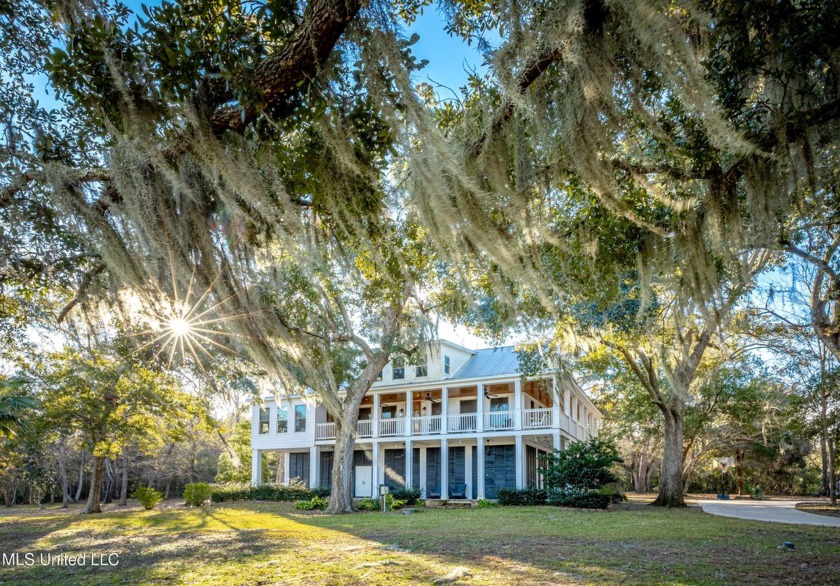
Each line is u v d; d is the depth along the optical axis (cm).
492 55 289
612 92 303
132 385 1125
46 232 395
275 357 374
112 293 408
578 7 263
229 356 576
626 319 818
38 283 444
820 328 942
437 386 1981
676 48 255
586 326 852
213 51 260
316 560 534
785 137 354
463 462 2038
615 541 684
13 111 369
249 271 361
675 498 1507
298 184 333
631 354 1474
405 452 2044
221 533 812
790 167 398
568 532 795
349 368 1537
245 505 1711
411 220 409
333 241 409
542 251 507
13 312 558
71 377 1133
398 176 399
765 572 462
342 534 784
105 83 260
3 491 2692
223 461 2928
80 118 375
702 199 453
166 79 258
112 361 1042
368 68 263
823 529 850
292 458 2336
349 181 328
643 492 3117
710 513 1245
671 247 491
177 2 254
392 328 1352
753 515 1183
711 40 350
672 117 418
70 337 513
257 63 271
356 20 258
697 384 2008
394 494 1769
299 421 2214
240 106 267
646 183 393
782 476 3075
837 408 1529
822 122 361
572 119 316
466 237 352
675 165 427
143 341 620
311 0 251
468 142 348
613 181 346
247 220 332
